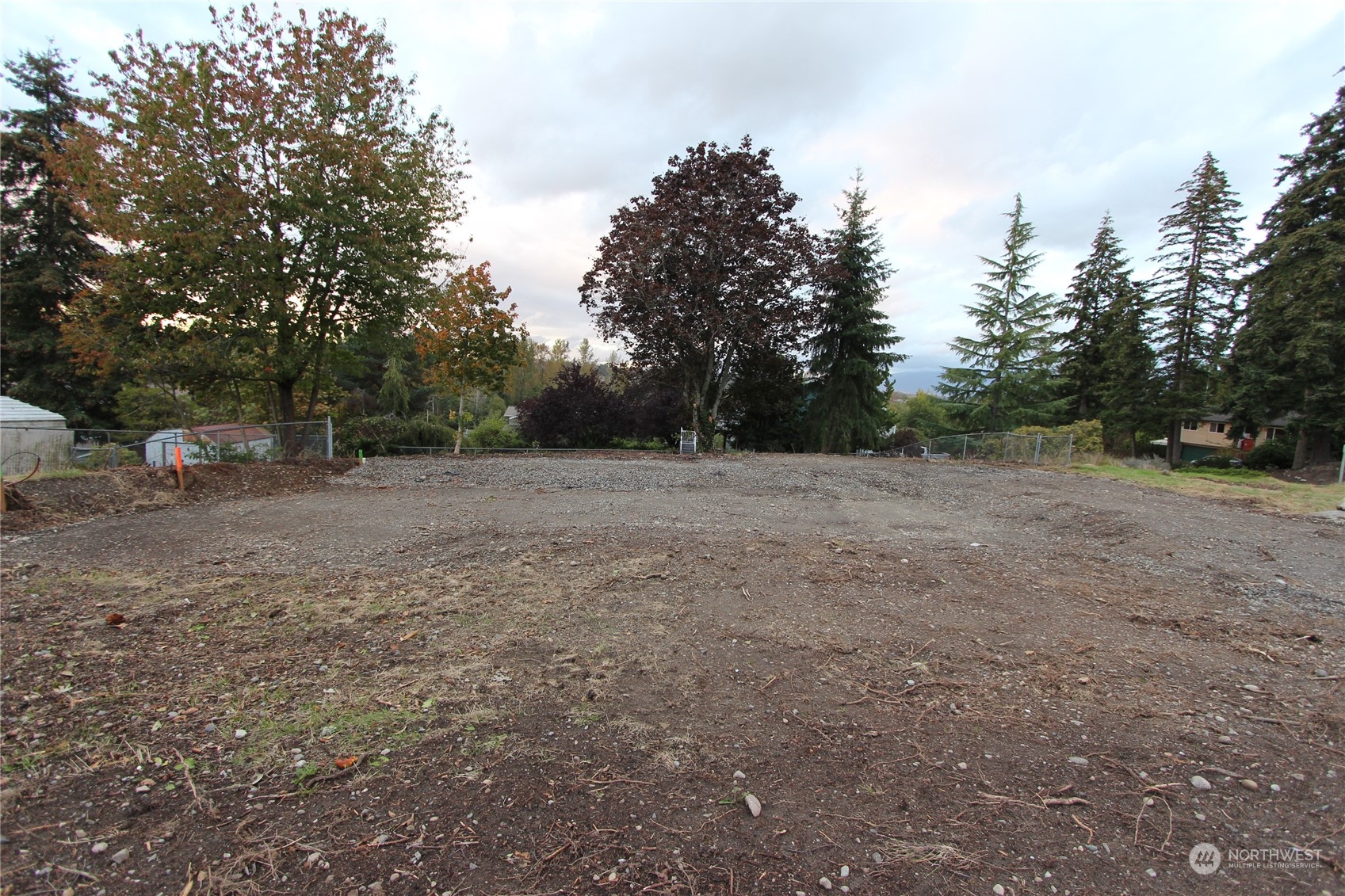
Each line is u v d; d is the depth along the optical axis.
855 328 23.73
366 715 2.66
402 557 5.45
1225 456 25.50
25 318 17.05
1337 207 19.09
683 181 19.27
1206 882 1.77
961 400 29.72
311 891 1.68
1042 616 4.19
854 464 14.07
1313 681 3.20
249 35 12.27
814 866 1.82
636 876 1.77
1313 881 1.77
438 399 34.72
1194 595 4.76
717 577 4.88
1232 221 22.84
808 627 3.83
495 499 8.73
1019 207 26.72
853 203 24.17
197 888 1.68
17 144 16.22
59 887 1.66
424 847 1.87
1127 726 2.69
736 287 19.23
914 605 4.32
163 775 2.20
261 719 2.61
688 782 2.23
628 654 3.37
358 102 12.89
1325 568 5.57
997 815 2.07
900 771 2.32
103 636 3.50
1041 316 26.75
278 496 9.01
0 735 2.41
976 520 7.81
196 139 11.61
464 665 3.20
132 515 7.32
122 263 11.77
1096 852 1.89
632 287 18.17
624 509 7.92
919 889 1.73
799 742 2.51
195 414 19.98
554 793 2.14
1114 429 26.03
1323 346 18.64
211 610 4.00
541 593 4.43
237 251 11.60
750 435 25.91
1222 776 2.32
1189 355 23.70
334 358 15.27
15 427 9.97
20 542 5.86
